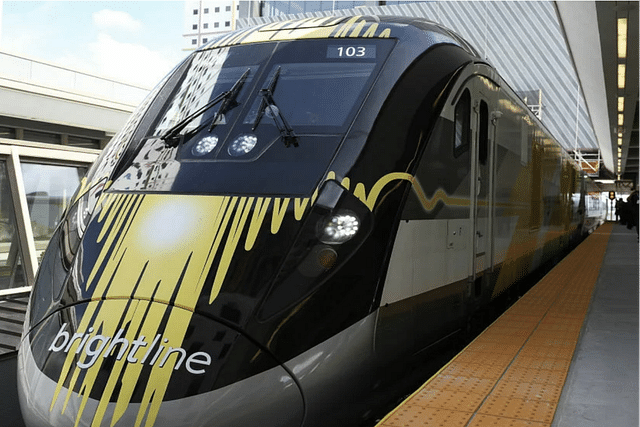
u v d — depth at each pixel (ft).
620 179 184.55
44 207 35.22
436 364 15.90
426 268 14.70
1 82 38.37
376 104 13.76
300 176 12.57
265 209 12.05
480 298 19.70
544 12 178.81
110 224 12.71
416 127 14.29
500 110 21.24
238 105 14.46
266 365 10.65
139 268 11.66
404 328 13.64
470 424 10.21
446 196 15.88
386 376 13.06
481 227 19.27
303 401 11.01
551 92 179.42
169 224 12.19
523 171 25.89
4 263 32.27
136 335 10.74
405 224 13.44
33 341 11.69
